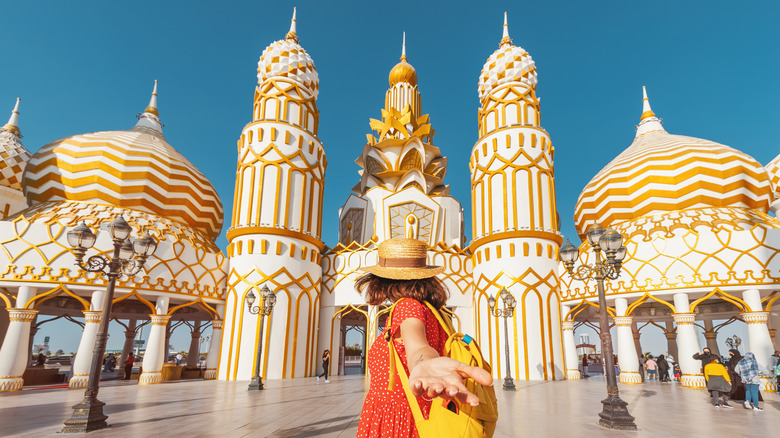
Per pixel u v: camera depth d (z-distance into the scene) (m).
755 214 22.52
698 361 19.59
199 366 34.06
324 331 27.09
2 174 28.31
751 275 19.61
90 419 9.02
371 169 34.28
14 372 18.02
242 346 23.12
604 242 10.77
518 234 24.83
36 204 23.67
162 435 8.37
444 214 31.94
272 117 27.25
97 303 19.94
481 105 30.38
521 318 23.67
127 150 25.05
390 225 30.61
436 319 1.72
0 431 9.03
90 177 23.78
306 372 24.41
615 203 26.09
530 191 25.58
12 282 19.02
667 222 22.83
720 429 9.27
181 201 26.50
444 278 27.34
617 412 9.35
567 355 24.36
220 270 25.30
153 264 21.92
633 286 21.83
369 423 1.81
